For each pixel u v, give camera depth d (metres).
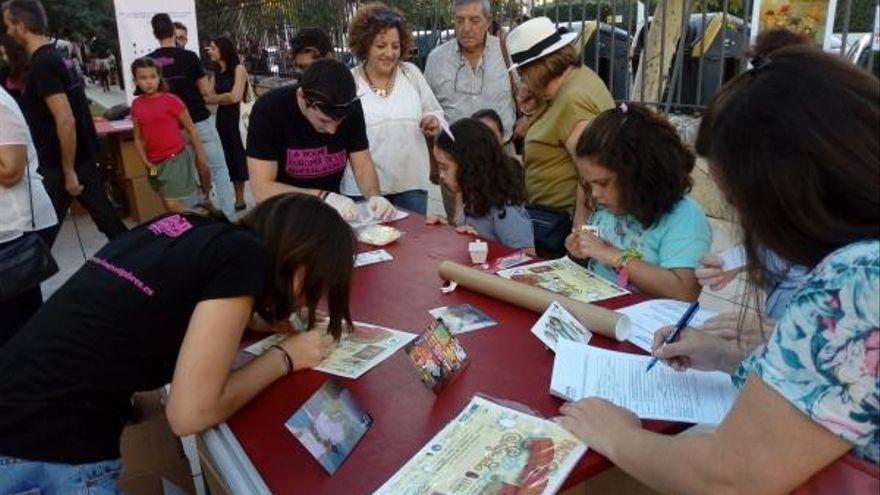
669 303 1.82
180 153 5.23
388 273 2.17
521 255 2.29
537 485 1.09
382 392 1.42
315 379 1.48
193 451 2.07
